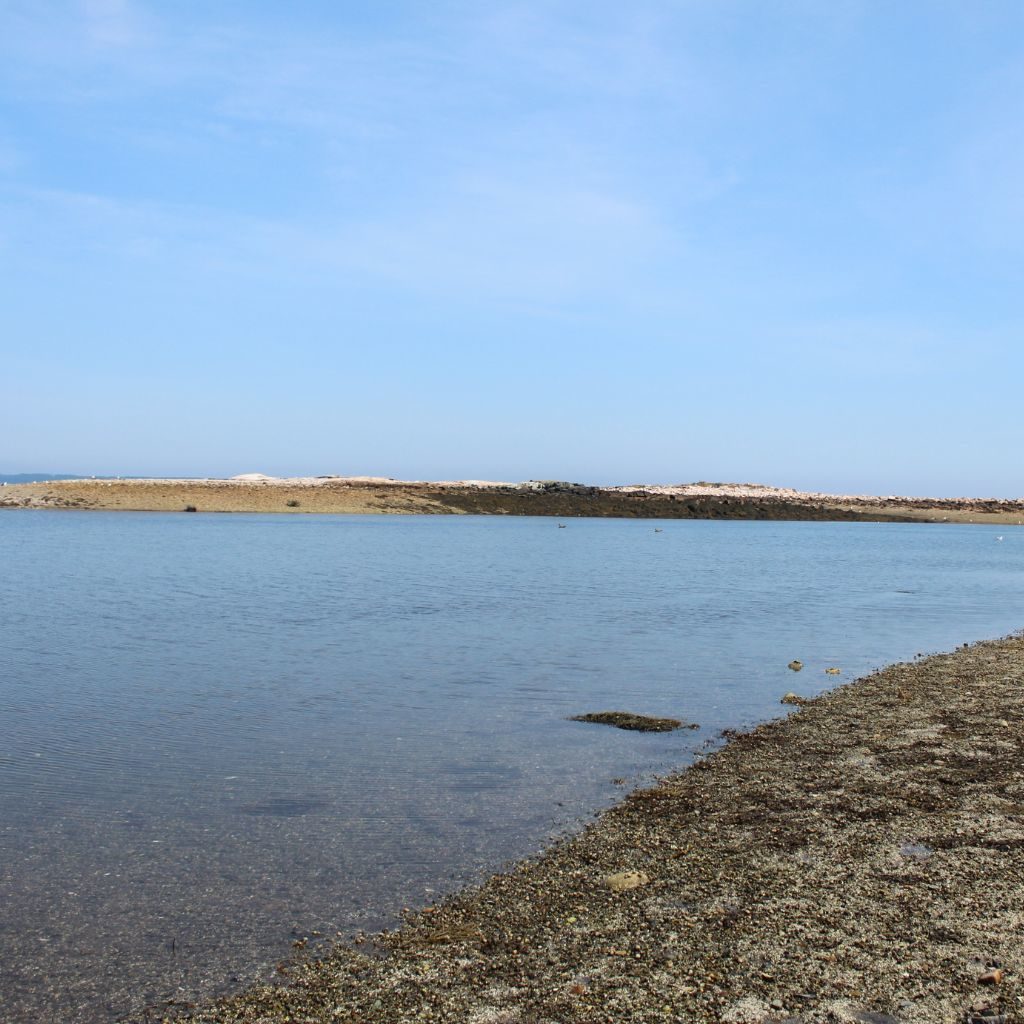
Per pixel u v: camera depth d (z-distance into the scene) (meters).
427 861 10.24
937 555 77.31
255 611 33.75
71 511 135.25
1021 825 10.88
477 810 12.00
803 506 178.12
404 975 7.69
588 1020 6.87
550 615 33.31
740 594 42.31
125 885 9.67
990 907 8.58
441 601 37.59
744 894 9.06
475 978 7.59
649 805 12.07
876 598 41.38
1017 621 33.41
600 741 15.60
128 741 15.48
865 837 10.59
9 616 31.83
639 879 9.48
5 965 8.04
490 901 9.12
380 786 13.05
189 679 20.97
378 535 92.75
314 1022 7.02
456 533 100.75
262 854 10.49
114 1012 7.28
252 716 17.38
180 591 40.28
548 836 10.98
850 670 22.72
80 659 23.52
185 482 158.75
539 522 138.38
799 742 15.37
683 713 17.88
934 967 7.46
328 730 16.33
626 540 93.56
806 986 7.22
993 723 16.41
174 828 11.34
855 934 8.09
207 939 8.46
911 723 16.56
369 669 22.34
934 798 12.00
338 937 8.46
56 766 13.98
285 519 126.44
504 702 18.75
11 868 10.12
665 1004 7.04
